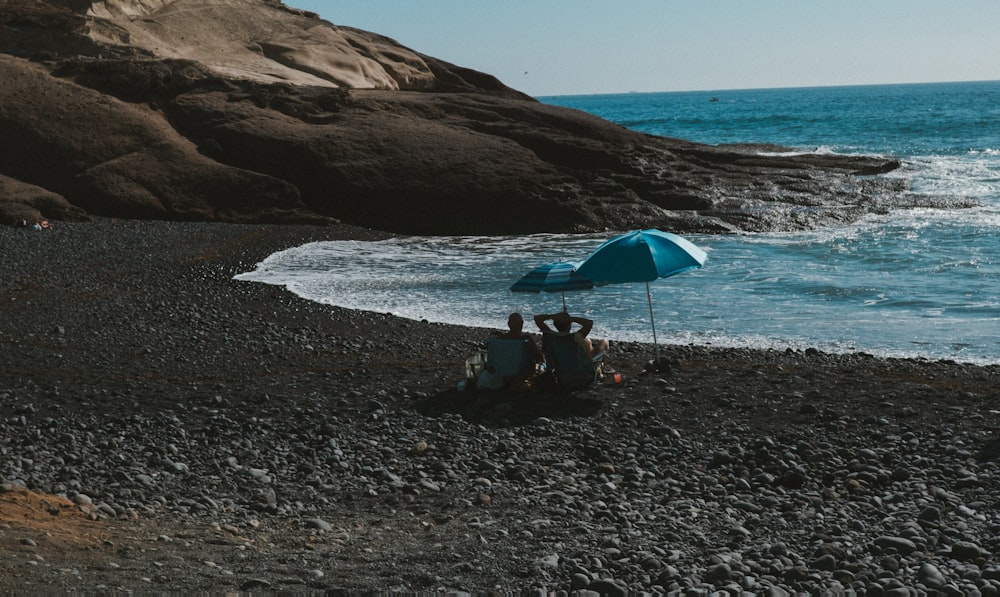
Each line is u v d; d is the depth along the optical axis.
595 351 12.38
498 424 10.95
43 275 21.98
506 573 6.04
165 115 38.94
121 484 8.27
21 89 38.59
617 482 8.86
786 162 43.94
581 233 33.22
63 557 5.65
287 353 14.87
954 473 8.90
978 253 24.73
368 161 36.25
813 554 6.61
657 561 6.30
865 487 8.52
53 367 13.66
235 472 8.99
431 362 14.25
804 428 10.50
